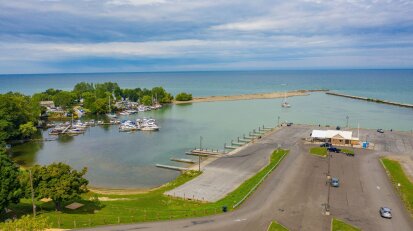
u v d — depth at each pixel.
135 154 127.00
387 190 77.75
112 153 129.25
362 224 60.41
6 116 148.12
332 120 193.00
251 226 58.84
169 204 74.25
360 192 76.25
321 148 116.88
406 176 88.50
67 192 64.69
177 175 102.62
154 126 174.62
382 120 192.38
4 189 60.25
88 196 81.44
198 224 59.44
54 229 55.72
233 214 64.00
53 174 65.56
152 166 112.00
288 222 60.69
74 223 58.09
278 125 169.62
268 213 64.50
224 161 109.81
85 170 70.44
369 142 128.38
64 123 197.62
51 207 70.44
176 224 59.44
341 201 70.88
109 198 80.69
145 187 92.50
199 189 83.75
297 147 121.38
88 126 190.75
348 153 109.50
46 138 157.88
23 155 129.00
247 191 76.69
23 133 153.75
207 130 169.62
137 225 58.69
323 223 60.38
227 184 86.94
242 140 144.12
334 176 87.50
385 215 62.97
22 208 68.69
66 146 142.88
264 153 116.50
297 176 87.50
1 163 65.44
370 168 94.75
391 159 104.75
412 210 66.94
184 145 139.25
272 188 78.62
